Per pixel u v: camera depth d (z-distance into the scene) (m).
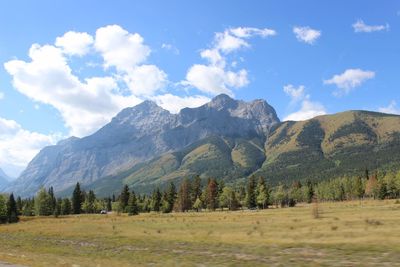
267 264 33.97
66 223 117.25
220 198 197.25
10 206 170.12
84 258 44.47
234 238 56.03
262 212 128.50
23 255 48.47
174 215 146.12
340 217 74.88
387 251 35.25
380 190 192.25
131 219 127.38
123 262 39.41
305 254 37.75
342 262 32.25
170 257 42.31
